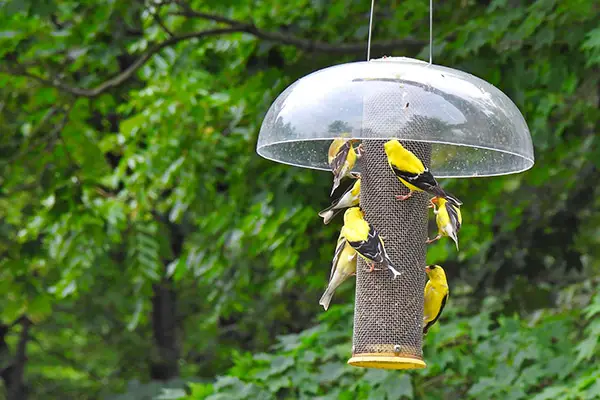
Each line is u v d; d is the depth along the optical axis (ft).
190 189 51.65
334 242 50.19
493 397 34.86
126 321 80.53
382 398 34.55
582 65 40.40
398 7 47.44
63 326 81.66
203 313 81.30
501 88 40.78
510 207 51.47
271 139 22.22
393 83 21.76
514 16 38.29
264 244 52.19
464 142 21.36
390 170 25.54
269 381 36.04
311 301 67.87
